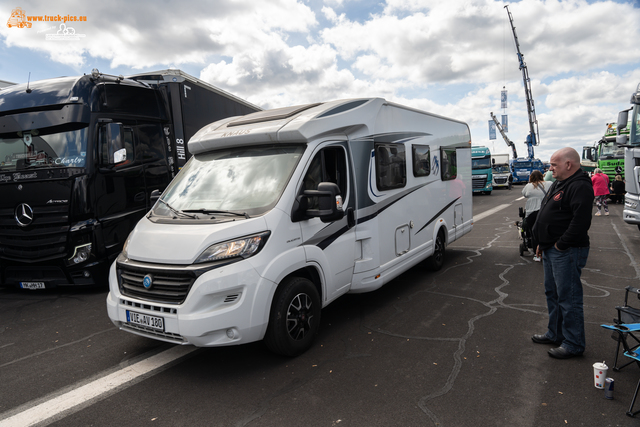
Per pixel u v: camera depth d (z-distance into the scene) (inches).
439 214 275.4
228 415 117.0
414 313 197.5
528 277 255.8
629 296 212.1
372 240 195.2
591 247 340.2
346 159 181.6
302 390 129.0
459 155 312.8
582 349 143.9
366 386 130.2
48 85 257.9
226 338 133.0
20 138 254.2
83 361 157.1
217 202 155.6
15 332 192.9
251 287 133.5
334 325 185.2
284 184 152.6
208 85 356.8
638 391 116.3
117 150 252.4
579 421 109.0
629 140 352.5
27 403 128.0
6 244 252.7
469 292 229.0
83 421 116.9
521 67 1915.6
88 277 250.8
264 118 179.2
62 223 244.7
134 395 130.0
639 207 341.1
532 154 1911.9
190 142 185.5
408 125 233.6
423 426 108.8
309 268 162.1
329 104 181.2
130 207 273.3
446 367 141.2
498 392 124.3
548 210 147.2
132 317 139.6
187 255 132.8
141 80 310.8
